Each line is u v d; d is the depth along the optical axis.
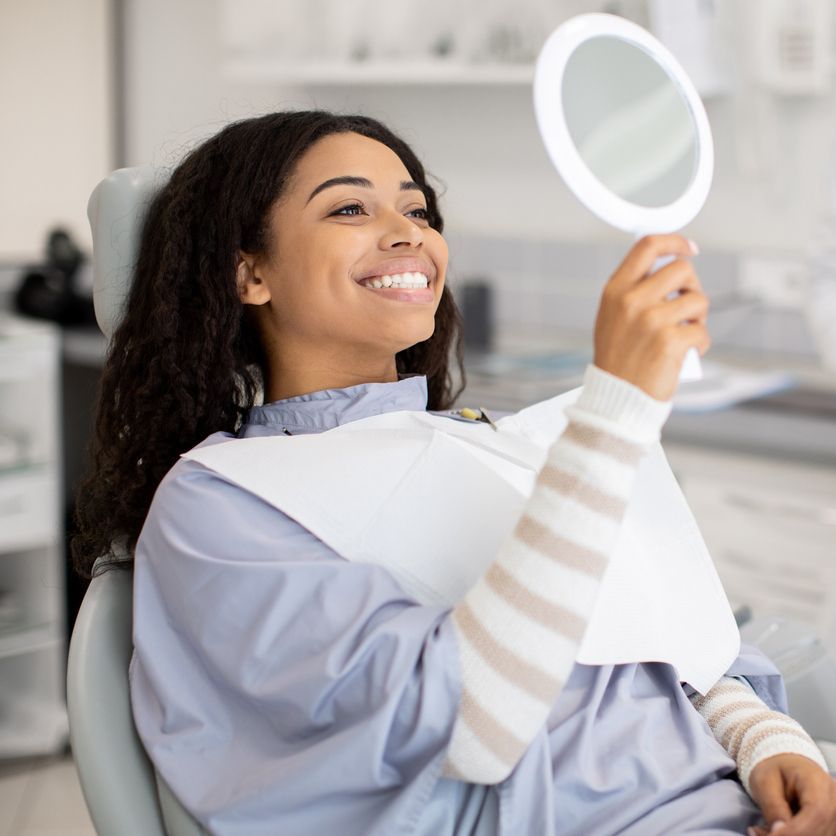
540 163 3.40
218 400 1.42
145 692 1.23
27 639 2.88
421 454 1.23
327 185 1.36
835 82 2.90
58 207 3.49
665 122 1.17
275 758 1.13
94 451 1.46
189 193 1.40
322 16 3.30
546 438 1.41
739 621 1.63
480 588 1.06
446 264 1.43
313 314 1.36
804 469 2.56
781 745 1.24
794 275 3.01
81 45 3.51
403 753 1.05
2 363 2.79
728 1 2.95
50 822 2.62
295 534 1.18
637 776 1.16
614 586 1.24
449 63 3.14
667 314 1.02
